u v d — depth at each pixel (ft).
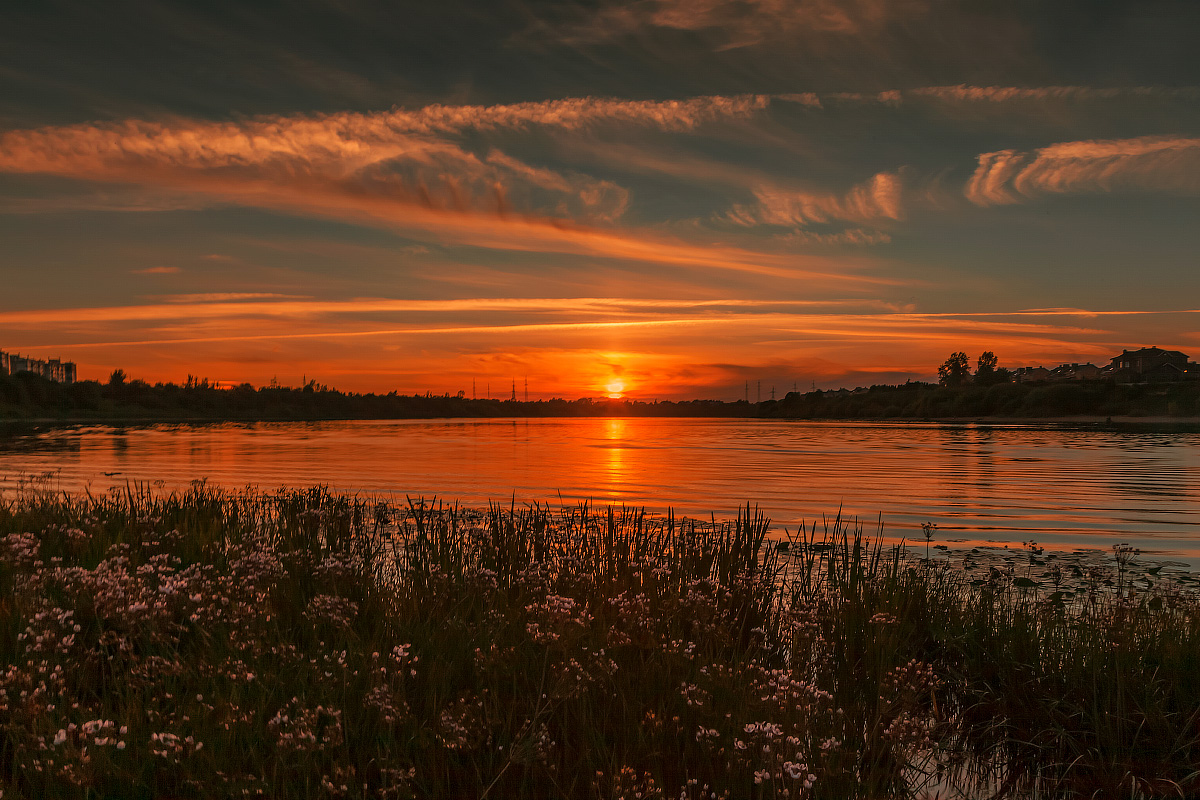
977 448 154.20
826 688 20.88
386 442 184.85
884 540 46.98
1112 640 22.74
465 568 29.91
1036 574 37.42
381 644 19.42
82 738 13.67
